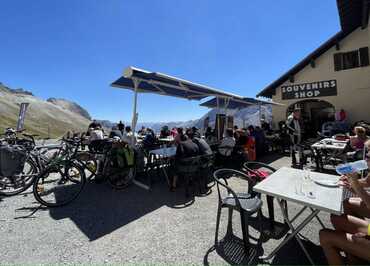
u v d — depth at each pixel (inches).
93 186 173.2
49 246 90.7
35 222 111.7
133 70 161.5
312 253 85.8
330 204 65.9
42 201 130.9
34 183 132.6
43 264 79.5
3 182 146.3
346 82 409.1
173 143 249.1
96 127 262.4
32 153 163.9
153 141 237.5
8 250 87.6
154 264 79.9
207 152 164.6
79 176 150.2
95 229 105.0
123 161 168.4
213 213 123.3
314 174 99.0
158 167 205.0
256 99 359.9
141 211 126.0
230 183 181.2
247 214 95.9
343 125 386.0
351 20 364.2
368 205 62.9
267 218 117.3
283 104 453.7
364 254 58.9
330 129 391.2
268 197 103.9
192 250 88.4
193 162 150.7
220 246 91.2
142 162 199.9
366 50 389.4
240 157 210.5
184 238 97.3
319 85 434.3
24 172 160.1
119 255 85.0
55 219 115.4
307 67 445.7
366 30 388.5
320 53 430.9
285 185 83.9
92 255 85.0
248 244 86.2
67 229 104.8
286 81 470.9
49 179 171.2
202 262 81.0
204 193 158.2
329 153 219.3
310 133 483.8
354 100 403.2
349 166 66.8
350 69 404.8
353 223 68.9
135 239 96.3
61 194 150.3
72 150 183.6
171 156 173.6
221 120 312.3
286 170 107.0
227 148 212.5
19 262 80.5
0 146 144.9
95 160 177.6
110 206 133.5
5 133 196.1
